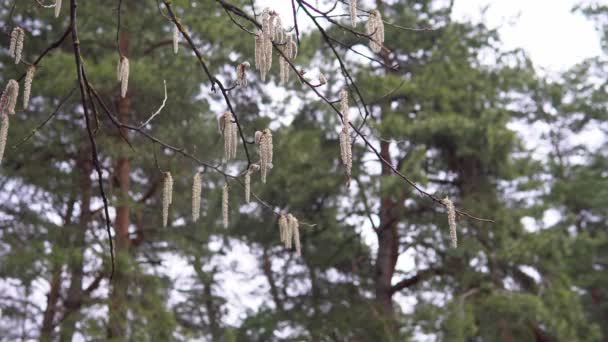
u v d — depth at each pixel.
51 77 11.18
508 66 15.82
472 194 14.17
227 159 3.77
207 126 13.76
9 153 11.53
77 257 10.77
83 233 11.90
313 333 15.05
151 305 11.36
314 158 16.12
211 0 13.48
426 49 16.30
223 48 13.41
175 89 12.62
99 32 13.02
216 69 13.79
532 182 14.49
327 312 15.46
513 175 14.08
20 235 11.72
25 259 10.52
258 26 3.74
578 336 13.98
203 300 15.58
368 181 15.59
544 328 13.62
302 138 16.06
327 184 15.63
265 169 3.68
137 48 13.39
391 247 15.98
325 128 16.53
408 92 14.70
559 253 13.71
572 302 13.47
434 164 15.22
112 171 13.74
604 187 18.22
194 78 12.95
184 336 11.15
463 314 12.39
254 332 16.48
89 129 3.68
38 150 12.11
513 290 13.52
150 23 12.85
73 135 11.95
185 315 15.50
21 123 11.92
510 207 14.34
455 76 14.91
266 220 16.53
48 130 11.71
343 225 16.66
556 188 17.89
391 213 15.85
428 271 14.70
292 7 3.80
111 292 10.98
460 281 13.89
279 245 16.88
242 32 13.30
